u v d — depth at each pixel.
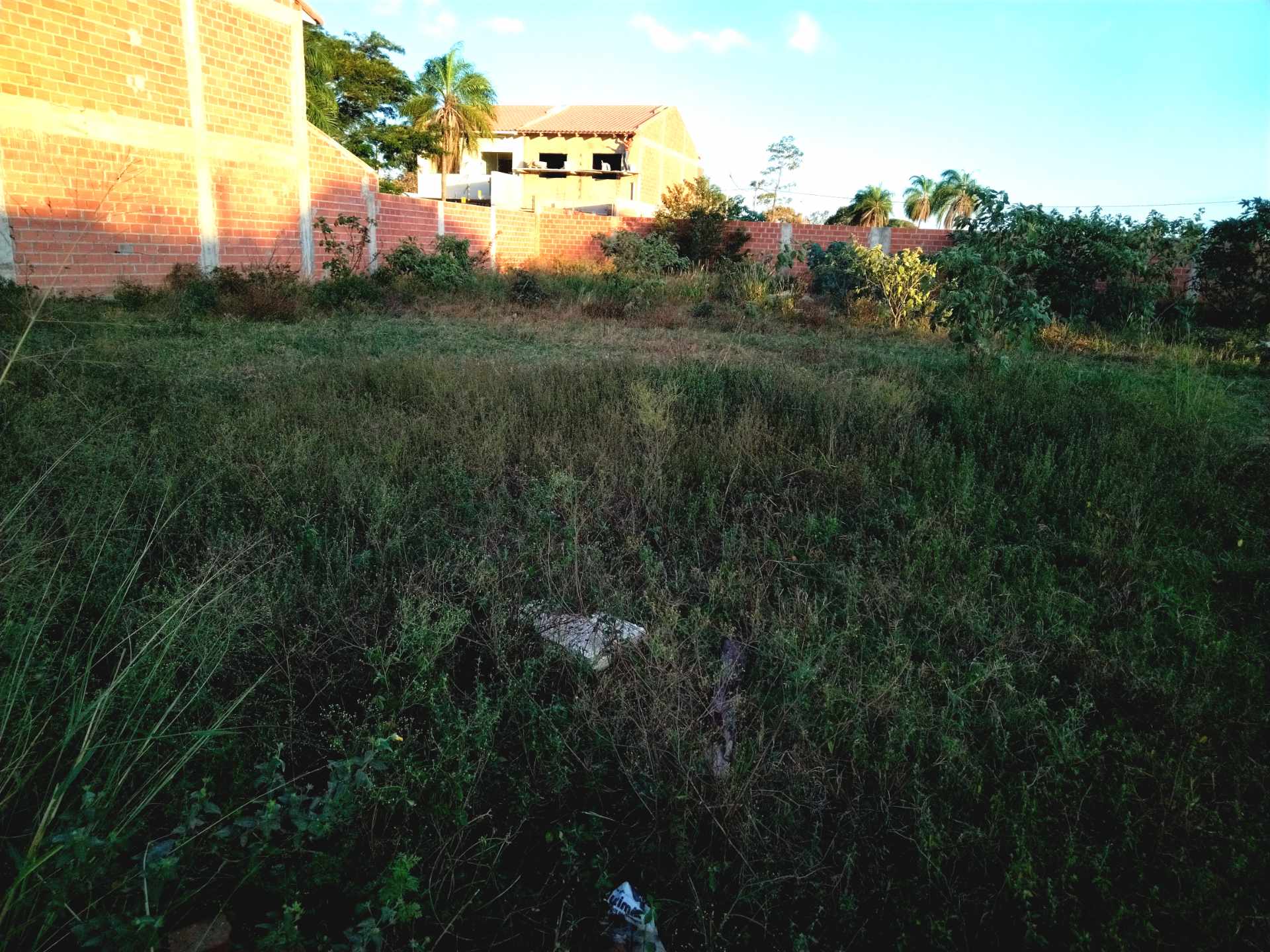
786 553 3.86
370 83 32.66
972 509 4.36
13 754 1.88
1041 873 2.06
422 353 8.57
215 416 5.32
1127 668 2.96
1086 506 4.60
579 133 36.72
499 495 4.38
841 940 1.94
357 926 1.60
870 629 3.23
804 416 6.00
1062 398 6.71
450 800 2.05
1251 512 4.68
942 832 2.13
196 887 1.75
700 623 3.06
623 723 2.49
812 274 17.69
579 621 3.08
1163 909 1.95
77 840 1.50
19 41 10.84
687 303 16.00
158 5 12.66
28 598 2.48
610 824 2.22
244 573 3.12
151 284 12.99
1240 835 2.18
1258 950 1.89
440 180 36.56
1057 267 14.02
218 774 2.08
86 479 3.76
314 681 2.66
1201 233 14.15
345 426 5.26
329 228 15.13
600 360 8.44
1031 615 3.42
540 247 23.61
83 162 11.82
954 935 1.95
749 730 2.55
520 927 1.90
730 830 2.15
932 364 9.41
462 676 2.85
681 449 5.18
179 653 2.43
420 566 3.49
